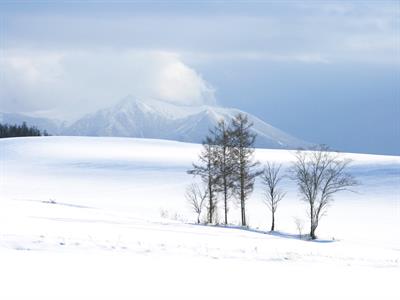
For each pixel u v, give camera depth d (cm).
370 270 2458
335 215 7181
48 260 1939
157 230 3544
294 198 8306
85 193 9144
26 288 1517
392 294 1867
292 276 2080
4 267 1752
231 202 8062
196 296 1602
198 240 3114
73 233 2775
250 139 5888
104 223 3797
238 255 2542
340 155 11525
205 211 7512
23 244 2238
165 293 1605
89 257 2088
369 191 8519
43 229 2856
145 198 8662
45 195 8856
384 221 6794
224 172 5791
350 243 4922
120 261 2059
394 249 4609
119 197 8756
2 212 4028
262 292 1733
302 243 3994
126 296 1528
